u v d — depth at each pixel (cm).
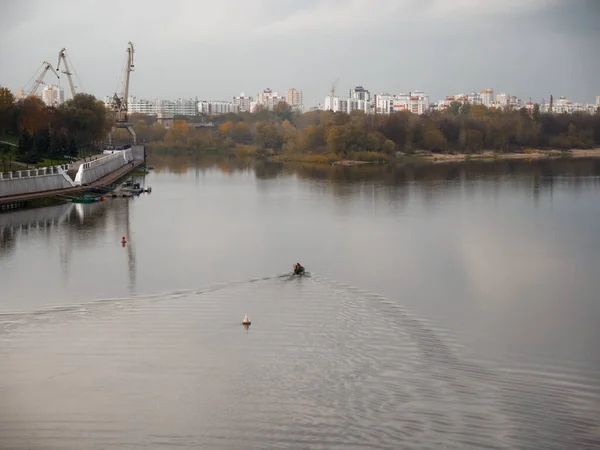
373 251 11806
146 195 19575
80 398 5962
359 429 5466
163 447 5253
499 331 7738
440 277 10088
